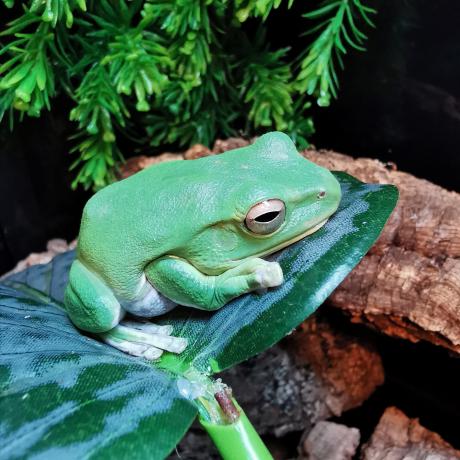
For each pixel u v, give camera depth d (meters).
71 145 0.23
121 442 0.10
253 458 0.12
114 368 0.12
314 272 0.12
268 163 0.13
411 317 0.16
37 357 0.12
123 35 0.18
